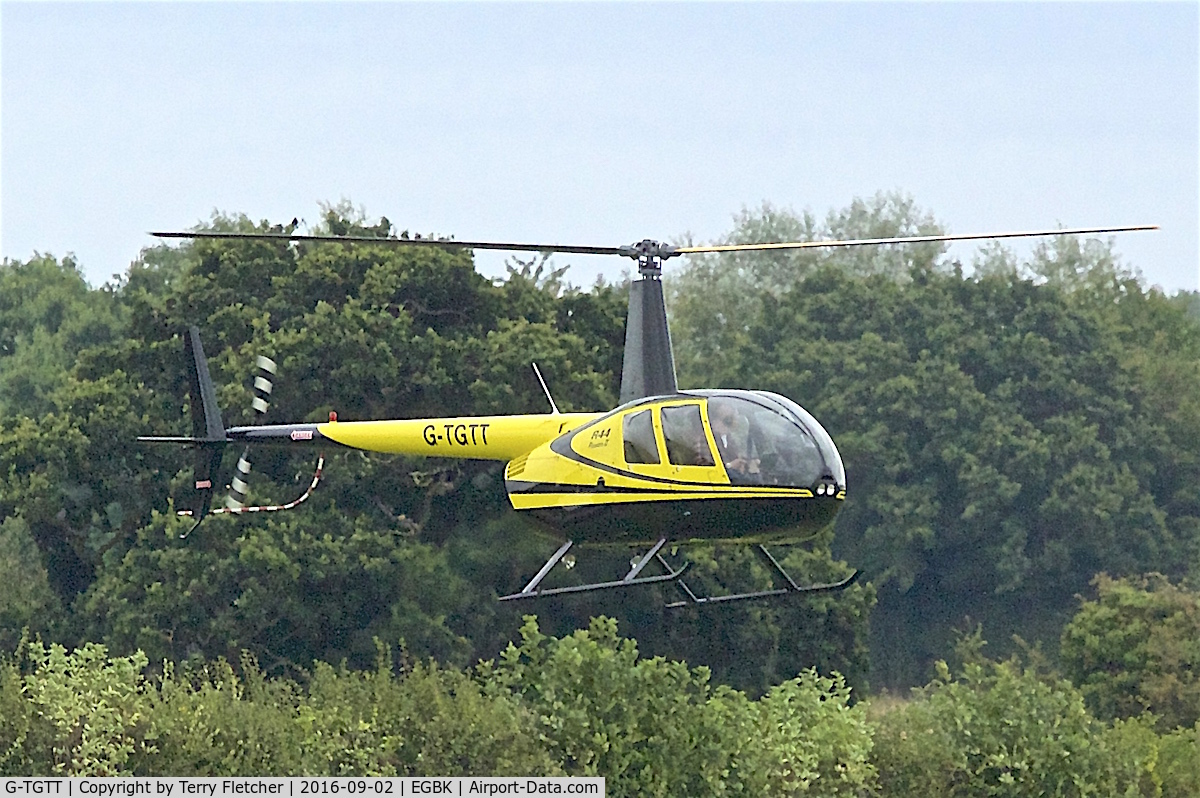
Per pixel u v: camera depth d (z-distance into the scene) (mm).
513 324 160250
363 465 150875
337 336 151875
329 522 148625
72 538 158000
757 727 104000
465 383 154125
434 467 152875
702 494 71000
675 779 98438
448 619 150375
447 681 105812
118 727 92375
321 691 101625
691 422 71625
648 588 152875
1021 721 107750
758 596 76000
